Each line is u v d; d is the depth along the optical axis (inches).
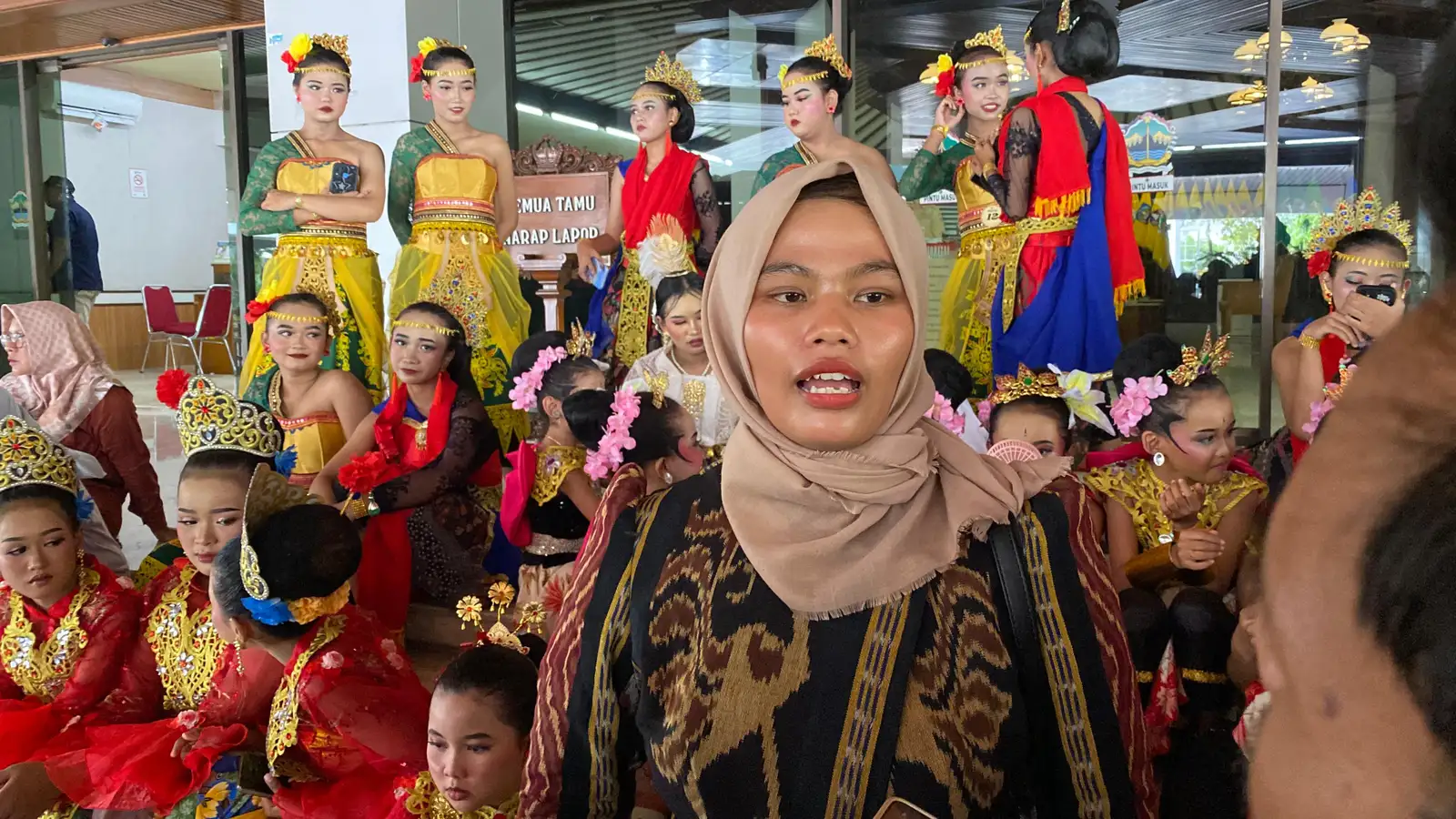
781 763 32.0
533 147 151.9
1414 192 14.5
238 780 68.1
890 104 178.2
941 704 32.3
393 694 61.9
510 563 107.8
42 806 67.0
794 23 182.9
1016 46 169.6
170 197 457.7
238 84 225.0
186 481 75.0
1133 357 79.7
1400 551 14.0
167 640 76.5
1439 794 13.9
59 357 123.0
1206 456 74.4
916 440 33.7
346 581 63.7
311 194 136.9
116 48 237.6
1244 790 17.9
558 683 37.6
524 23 199.6
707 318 36.0
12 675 78.2
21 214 265.4
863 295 33.7
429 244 137.0
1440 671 13.5
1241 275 155.7
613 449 81.7
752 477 34.2
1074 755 33.8
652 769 34.4
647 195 131.6
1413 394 14.6
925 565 33.1
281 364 114.9
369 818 59.8
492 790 52.4
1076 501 36.4
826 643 32.5
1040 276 107.0
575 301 178.9
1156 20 155.5
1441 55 13.9
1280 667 16.1
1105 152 104.6
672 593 34.9
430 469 98.3
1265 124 150.0
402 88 175.5
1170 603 72.1
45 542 75.7
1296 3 146.4
